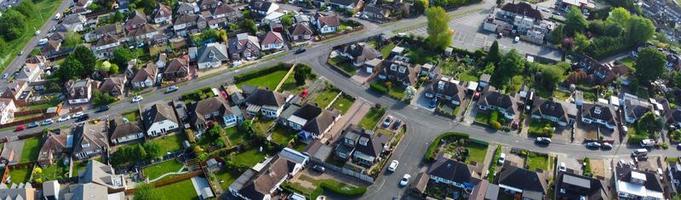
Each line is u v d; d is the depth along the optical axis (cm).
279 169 13062
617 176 13062
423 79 17412
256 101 16025
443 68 18450
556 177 13300
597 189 12469
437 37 19150
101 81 17975
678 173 13138
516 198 12600
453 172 12925
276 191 12900
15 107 16675
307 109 15288
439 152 14125
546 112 15512
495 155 13938
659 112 15988
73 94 16662
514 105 15738
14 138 15125
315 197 12600
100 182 12775
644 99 16688
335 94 16888
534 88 17275
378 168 13488
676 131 14988
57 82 17875
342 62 18800
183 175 13362
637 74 17612
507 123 15338
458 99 16050
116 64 19100
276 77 18038
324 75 18025
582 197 12381
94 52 19875
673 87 17488
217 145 14312
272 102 15800
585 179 12575
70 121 15888
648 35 19988
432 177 13088
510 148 14362
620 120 15538
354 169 13375
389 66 17488
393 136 14525
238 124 15475
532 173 12725
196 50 19438
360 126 15162
